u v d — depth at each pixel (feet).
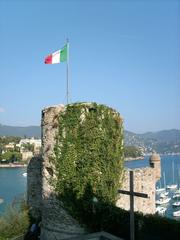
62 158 63.52
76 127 62.90
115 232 61.21
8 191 280.92
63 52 76.33
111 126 64.85
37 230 75.31
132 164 409.08
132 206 54.19
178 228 53.31
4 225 84.84
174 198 255.09
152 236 56.54
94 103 63.16
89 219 63.16
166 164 598.75
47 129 66.03
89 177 62.64
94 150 62.75
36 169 90.27
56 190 64.39
